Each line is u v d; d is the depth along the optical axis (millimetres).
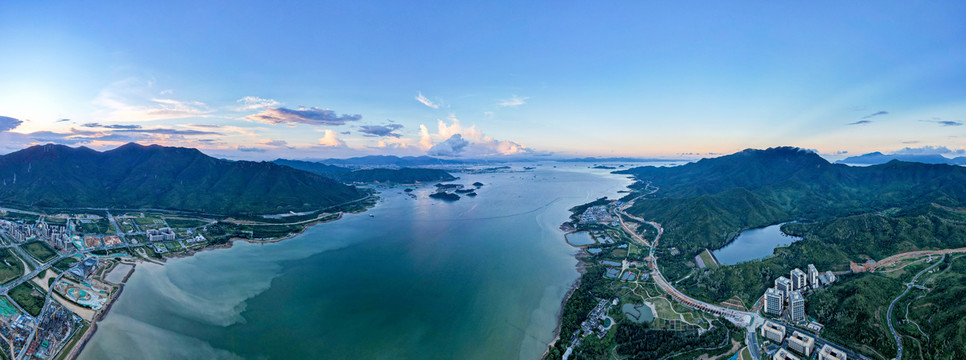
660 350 150375
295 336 160500
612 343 156500
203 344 154625
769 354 147750
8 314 167625
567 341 156875
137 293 197250
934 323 146000
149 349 150625
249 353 149375
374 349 152375
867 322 153250
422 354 149750
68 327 164250
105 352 148875
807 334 157625
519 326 170750
